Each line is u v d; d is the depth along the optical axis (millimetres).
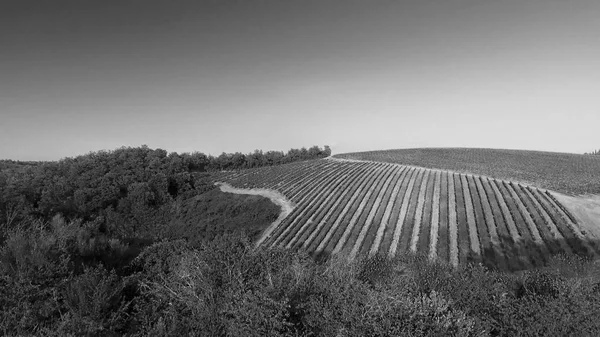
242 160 121438
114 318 9070
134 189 63656
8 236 13078
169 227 58594
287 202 63375
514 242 35375
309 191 66938
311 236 46250
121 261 15547
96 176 68188
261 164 124625
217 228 54688
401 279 11422
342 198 60062
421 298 9523
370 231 44625
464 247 36250
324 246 42000
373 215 50406
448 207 49062
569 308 9648
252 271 10672
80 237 15000
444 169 72062
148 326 8938
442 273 12805
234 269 10359
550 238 34406
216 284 9938
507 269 30297
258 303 8633
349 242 42062
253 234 51625
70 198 55531
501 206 46188
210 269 10125
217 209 62656
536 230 37312
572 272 16219
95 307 8961
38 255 11070
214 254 10797
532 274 12836
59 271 11125
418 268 13586
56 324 8617
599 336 8883
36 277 10367
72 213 51719
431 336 8203
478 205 47781
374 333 8180
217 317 8852
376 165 83688
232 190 74750
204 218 60031
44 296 9867
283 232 49594
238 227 54438
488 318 9805
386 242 40938
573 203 42875
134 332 9172
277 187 72250
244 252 11438
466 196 52125
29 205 29781
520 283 12609
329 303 9156
